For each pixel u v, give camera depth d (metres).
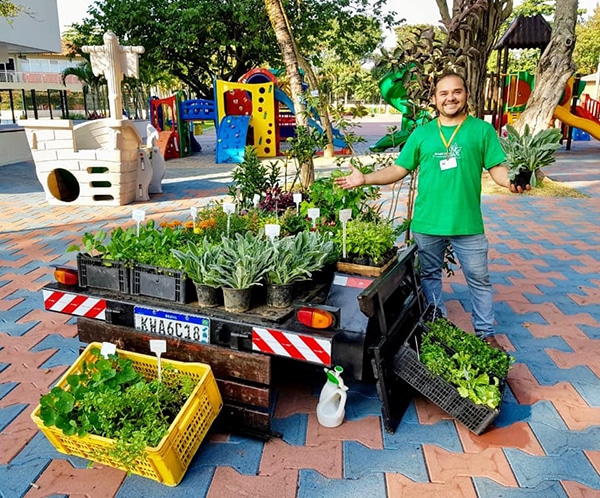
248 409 2.58
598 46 36.53
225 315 2.58
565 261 5.61
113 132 8.09
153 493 2.25
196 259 2.64
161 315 2.68
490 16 8.55
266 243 2.80
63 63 40.34
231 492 2.25
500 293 4.63
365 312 2.43
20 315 4.10
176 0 17.62
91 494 2.25
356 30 19.58
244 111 15.50
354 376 2.60
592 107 18.09
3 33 18.66
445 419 2.76
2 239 6.41
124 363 2.50
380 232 2.94
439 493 2.24
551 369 3.29
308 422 2.75
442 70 3.62
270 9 7.06
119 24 17.19
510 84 14.98
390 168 3.25
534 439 2.60
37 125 8.07
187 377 2.53
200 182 10.96
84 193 8.38
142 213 3.11
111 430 2.24
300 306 2.47
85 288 2.94
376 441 2.59
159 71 19.81
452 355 2.83
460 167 2.98
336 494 2.24
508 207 8.43
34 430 2.69
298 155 5.47
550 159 2.62
